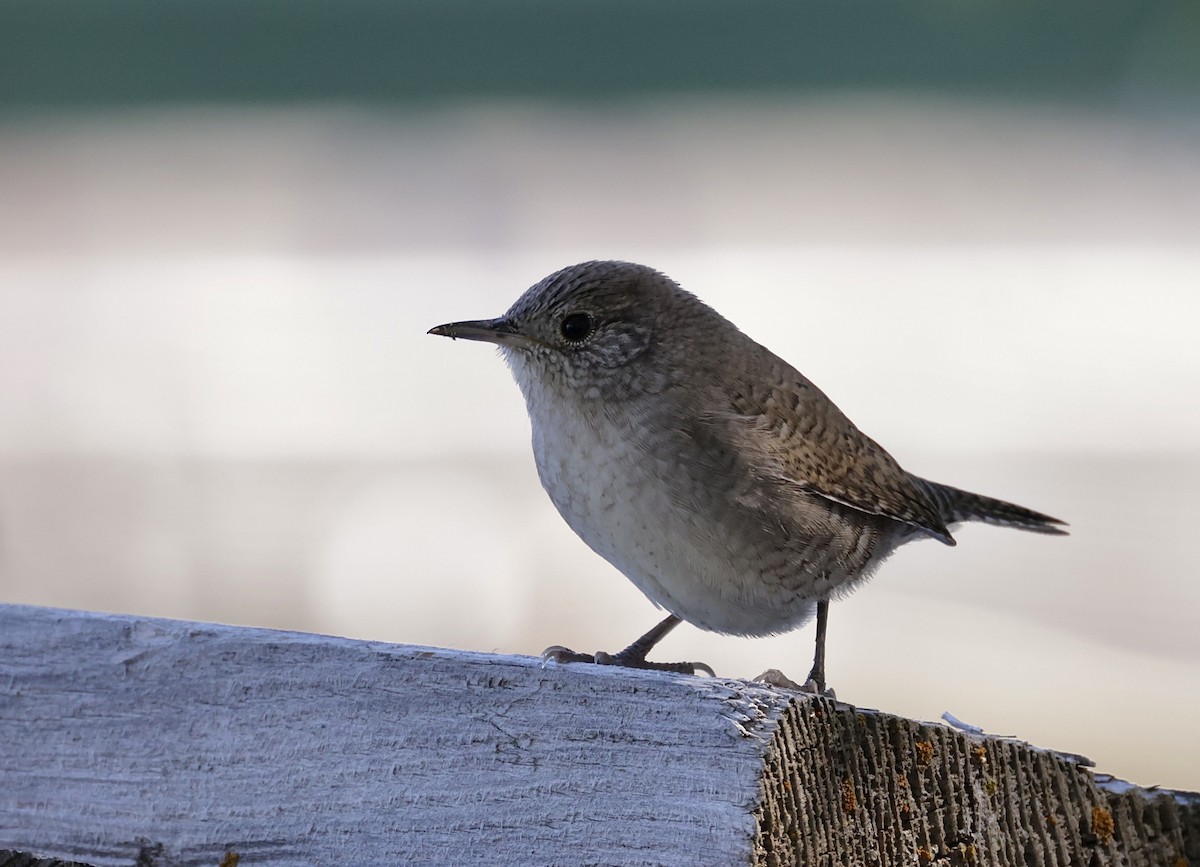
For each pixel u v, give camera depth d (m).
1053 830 5.08
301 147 18.75
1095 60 18.98
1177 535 12.11
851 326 15.23
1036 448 13.27
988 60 19.08
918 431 13.04
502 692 4.62
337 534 12.02
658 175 18.42
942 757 4.89
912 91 19.47
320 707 4.70
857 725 4.69
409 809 4.62
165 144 19.06
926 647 10.96
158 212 17.44
